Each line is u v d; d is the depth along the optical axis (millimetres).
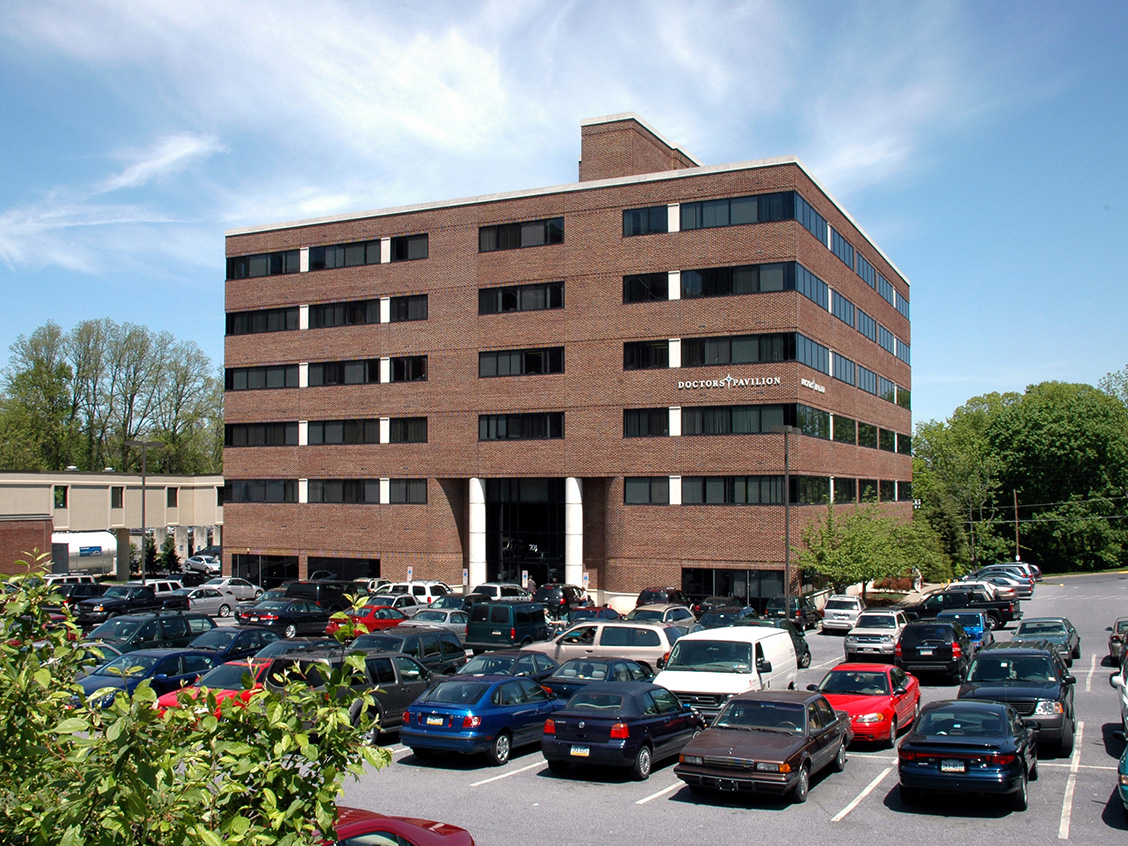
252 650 24875
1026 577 73438
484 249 54281
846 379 57250
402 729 17594
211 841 4902
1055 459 98875
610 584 50000
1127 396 114750
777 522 46344
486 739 17344
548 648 25859
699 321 48656
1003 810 14586
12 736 6062
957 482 97875
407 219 56719
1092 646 37594
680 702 18703
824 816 14273
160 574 67125
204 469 95875
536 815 14141
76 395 88250
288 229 60844
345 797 15117
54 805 5391
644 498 49344
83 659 7527
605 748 16188
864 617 34656
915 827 13695
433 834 8602
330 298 59125
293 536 59938
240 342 62375
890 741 19578
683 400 48781
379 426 57312
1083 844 12805
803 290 48188
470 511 54125
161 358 91750
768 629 22766
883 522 49656
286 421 60562
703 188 49000
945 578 74750
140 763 5008
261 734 5781
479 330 54188
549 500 53750
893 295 73188
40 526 51250
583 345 51250
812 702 16625
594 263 51219
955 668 28938
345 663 6117
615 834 13180
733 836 13156
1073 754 18516
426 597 44469
